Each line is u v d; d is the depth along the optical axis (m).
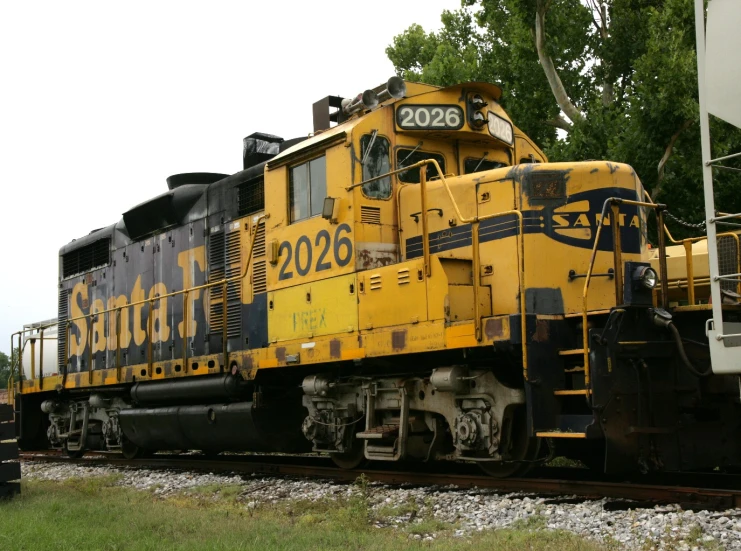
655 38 15.45
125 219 14.57
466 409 8.40
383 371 9.69
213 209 12.48
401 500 7.83
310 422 10.22
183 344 12.52
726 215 5.83
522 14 18.00
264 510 7.92
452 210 8.93
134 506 8.14
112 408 14.47
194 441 12.27
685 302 9.69
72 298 16.62
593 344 7.21
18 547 6.15
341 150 9.41
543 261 8.06
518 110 20.47
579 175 8.24
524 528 6.24
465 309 8.33
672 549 5.36
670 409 7.50
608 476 8.80
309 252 9.98
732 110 5.75
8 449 9.43
